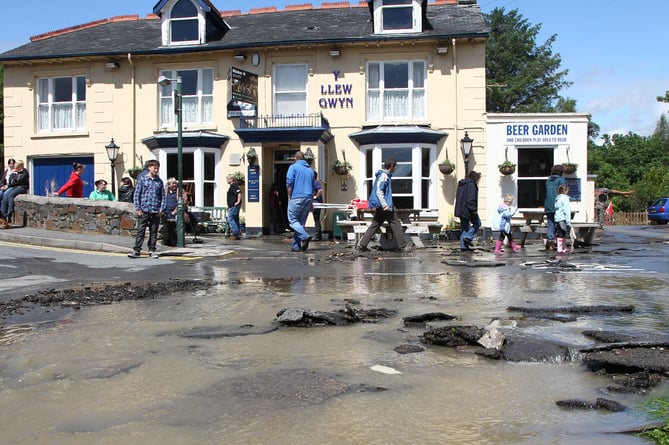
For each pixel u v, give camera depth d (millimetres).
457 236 18062
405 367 3758
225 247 13273
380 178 12164
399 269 9219
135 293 6730
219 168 19578
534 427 2793
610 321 5113
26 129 20922
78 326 5016
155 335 4672
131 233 13117
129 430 2766
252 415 2947
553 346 4152
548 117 18453
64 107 20938
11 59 20312
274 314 5465
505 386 3385
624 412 2982
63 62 20469
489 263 9883
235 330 4805
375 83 19359
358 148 19156
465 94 18750
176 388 3359
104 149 20359
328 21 20734
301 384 3412
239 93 18609
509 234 13141
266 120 18828
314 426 2809
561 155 18469
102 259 10547
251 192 18672
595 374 3631
